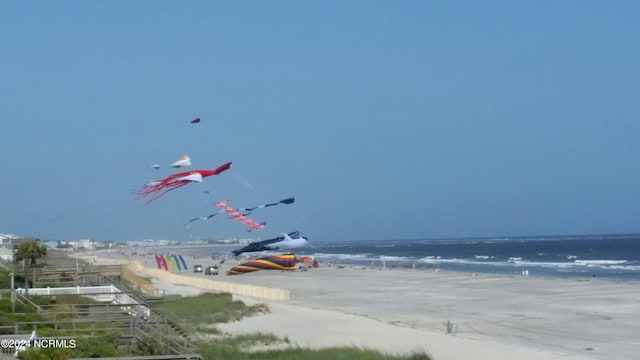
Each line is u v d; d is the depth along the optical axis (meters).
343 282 108.00
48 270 59.03
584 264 157.75
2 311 36.22
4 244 83.62
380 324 56.28
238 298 75.38
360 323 56.69
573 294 81.25
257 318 59.75
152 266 137.25
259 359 38.78
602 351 43.81
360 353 40.88
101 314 36.06
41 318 34.75
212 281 88.81
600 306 69.12
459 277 113.94
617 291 82.81
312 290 94.62
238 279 113.25
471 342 46.19
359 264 173.75
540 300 75.94
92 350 27.47
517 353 42.12
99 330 31.42
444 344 45.31
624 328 54.47
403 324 57.97
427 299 80.44
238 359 37.56
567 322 58.34
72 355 26.89
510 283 98.88
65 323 32.84
